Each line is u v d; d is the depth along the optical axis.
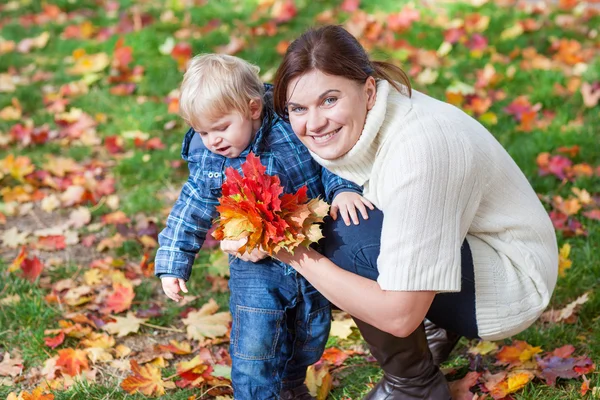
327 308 2.56
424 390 2.53
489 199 2.33
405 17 6.39
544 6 6.56
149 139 4.94
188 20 6.85
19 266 3.64
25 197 4.39
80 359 2.96
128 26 6.71
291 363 2.62
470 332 2.45
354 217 2.33
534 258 2.39
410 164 2.13
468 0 6.85
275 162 2.50
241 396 2.50
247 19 6.85
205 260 3.71
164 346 3.05
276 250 2.14
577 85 5.11
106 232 4.05
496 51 5.85
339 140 2.19
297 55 2.14
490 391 2.64
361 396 2.75
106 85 5.71
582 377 2.70
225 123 2.47
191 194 2.57
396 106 2.23
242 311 2.49
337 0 7.14
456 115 2.31
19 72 6.06
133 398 2.80
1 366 2.97
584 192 3.88
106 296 3.48
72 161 4.68
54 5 7.36
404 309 2.15
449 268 2.14
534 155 4.30
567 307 3.06
